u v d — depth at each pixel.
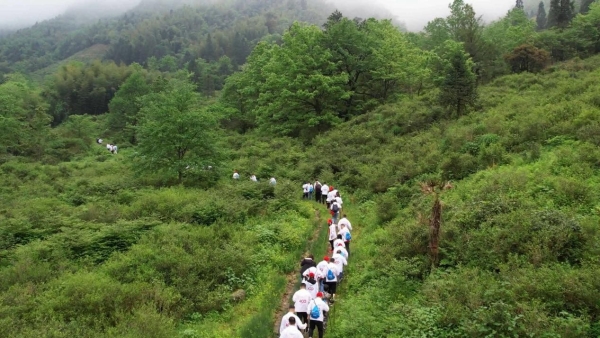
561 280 8.11
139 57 164.25
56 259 12.63
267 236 15.73
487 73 40.31
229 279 12.34
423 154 22.81
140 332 8.56
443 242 11.48
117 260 12.45
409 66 40.00
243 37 172.88
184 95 24.64
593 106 19.80
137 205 17.84
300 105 39.75
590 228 9.72
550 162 15.09
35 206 18.92
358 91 42.41
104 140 54.56
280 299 11.53
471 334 7.56
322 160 28.00
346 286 11.87
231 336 9.52
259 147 34.84
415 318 8.63
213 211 17.33
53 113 79.44
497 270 9.75
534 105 24.05
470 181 16.28
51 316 9.23
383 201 17.33
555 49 44.38
